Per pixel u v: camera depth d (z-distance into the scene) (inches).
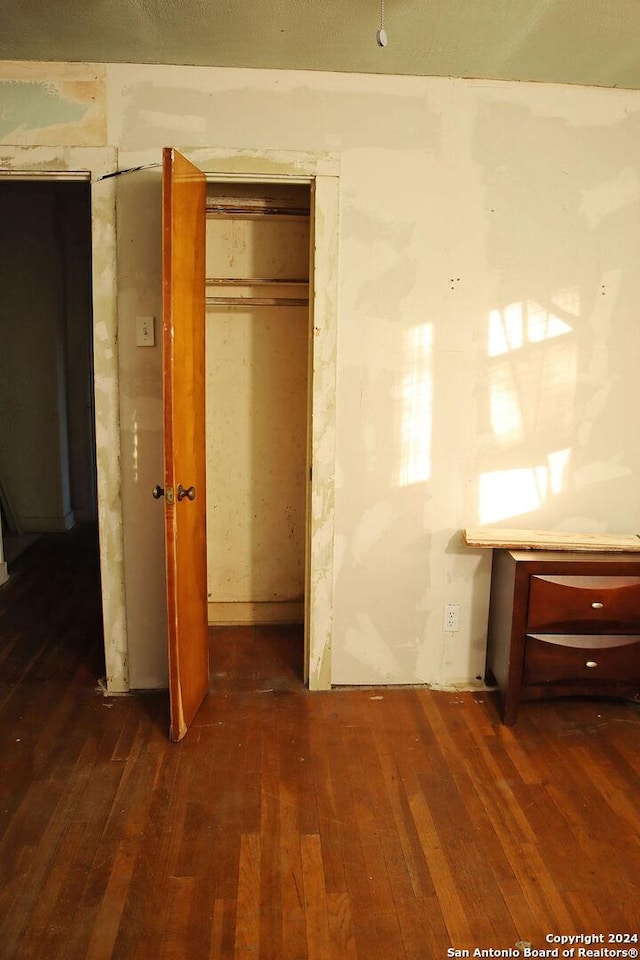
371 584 108.5
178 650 92.7
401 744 94.9
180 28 84.6
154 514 103.9
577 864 72.4
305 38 87.0
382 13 80.0
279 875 70.4
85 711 102.8
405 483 106.3
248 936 63.1
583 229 102.3
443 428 105.4
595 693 99.3
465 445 106.1
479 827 78.0
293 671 116.6
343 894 68.1
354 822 78.6
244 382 128.3
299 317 126.9
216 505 132.0
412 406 104.5
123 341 99.9
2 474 200.8
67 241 201.6
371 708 104.7
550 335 104.5
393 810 80.8
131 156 96.5
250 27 84.2
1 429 200.8
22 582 161.2
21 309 196.4
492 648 110.1
